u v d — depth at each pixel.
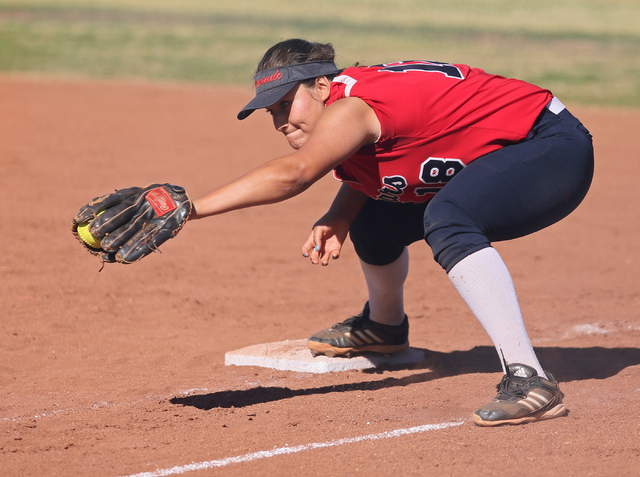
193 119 51.66
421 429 11.12
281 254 25.28
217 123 50.59
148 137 45.00
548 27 118.56
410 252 26.56
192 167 37.19
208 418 11.89
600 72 75.94
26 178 33.97
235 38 96.88
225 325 18.14
